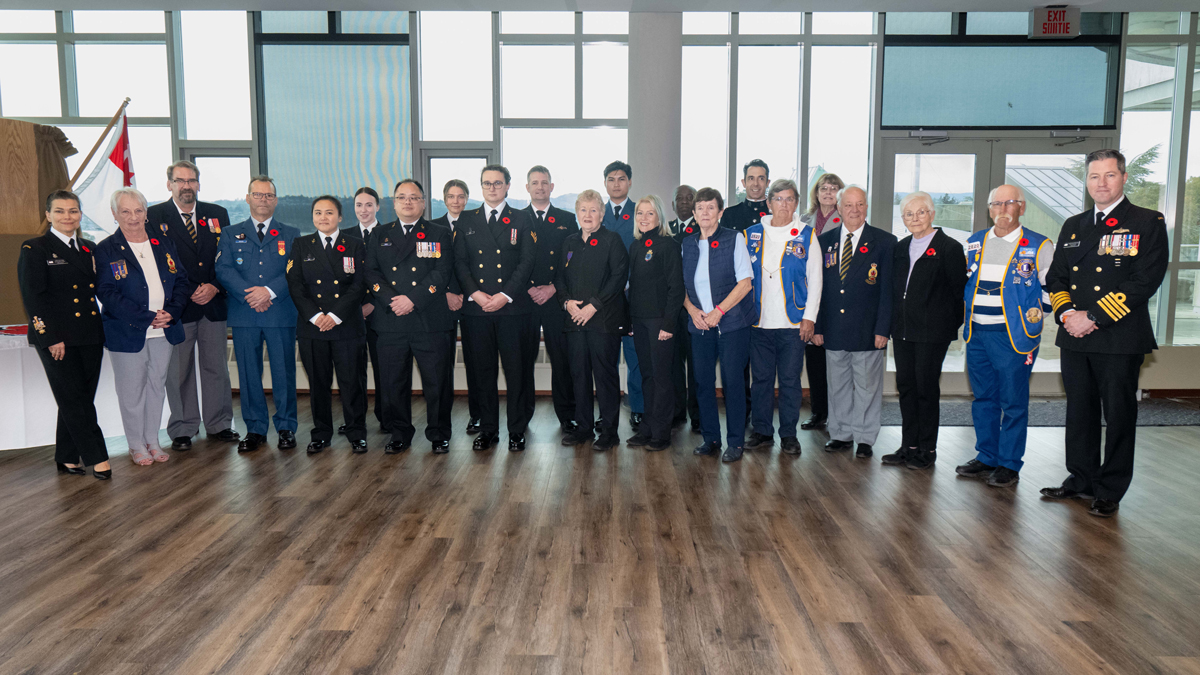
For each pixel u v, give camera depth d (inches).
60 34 222.1
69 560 98.7
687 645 76.7
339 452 154.1
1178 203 222.2
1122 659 74.1
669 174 213.9
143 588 90.1
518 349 152.8
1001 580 92.4
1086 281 115.6
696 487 130.0
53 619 82.4
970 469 137.6
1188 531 109.7
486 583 91.2
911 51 220.5
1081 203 224.2
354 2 192.9
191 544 104.0
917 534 108.0
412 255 147.4
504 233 148.9
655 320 150.3
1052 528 110.7
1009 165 224.2
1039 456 153.3
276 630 79.8
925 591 89.2
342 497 124.3
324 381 153.5
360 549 101.9
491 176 147.4
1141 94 221.0
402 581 91.7
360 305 152.6
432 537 106.3
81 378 133.4
